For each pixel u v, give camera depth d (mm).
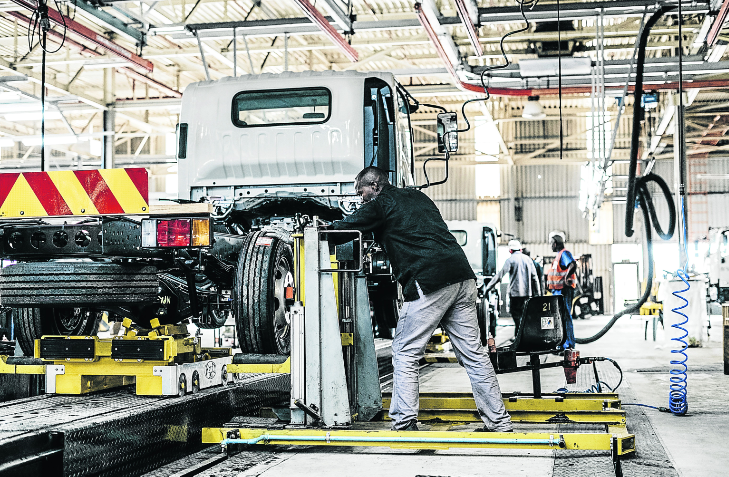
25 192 3615
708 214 28203
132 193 3535
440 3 12453
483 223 12422
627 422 4672
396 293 5930
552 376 7289
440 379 7105
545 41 14141
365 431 3527
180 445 3639
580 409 4340
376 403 4098
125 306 3861
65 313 4805
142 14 11039
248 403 4531
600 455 3643
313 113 5594
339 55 16953
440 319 3740
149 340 3840
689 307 10492
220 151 5613
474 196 29922
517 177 29703
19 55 15250
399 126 5805
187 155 5688
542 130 28594
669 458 3611
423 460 3543
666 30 13188
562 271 9086
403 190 3881
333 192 5523
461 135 29062
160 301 4180
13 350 5141
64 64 15648
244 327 4215
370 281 5680
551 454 3686
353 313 4117
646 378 7000
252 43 14602
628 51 16062
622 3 10039
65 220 3721
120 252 3643
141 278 3791
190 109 5699
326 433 3531
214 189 5688
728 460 3633
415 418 3695
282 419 4121
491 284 9398
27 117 16859
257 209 5863
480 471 3291
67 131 22531
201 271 4121
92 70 16625
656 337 12516
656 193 28078
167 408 3541
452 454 3701
